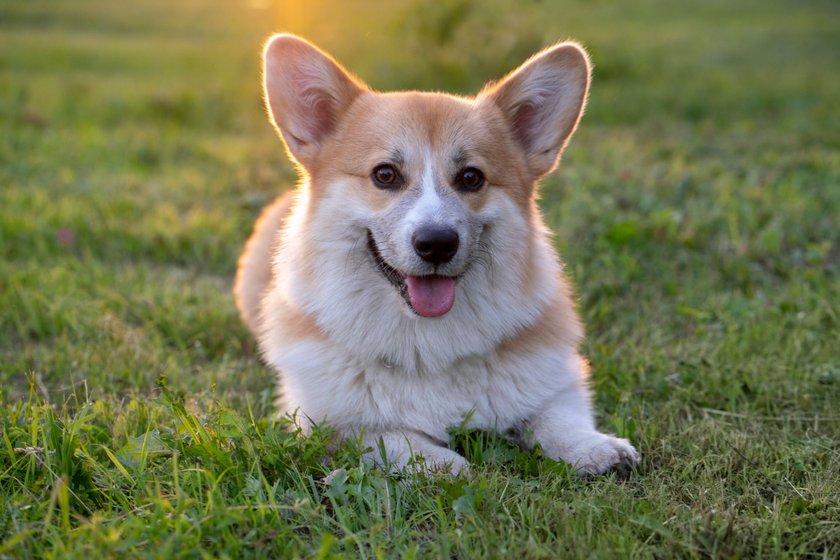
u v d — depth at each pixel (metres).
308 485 0.96
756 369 1.17
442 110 1.06
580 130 2.60
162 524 0.88
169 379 1.18
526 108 1.11
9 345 1.27
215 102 3.01
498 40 3.09
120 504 0.94
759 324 1.27
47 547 0.88
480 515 0.92
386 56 3.28
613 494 0.95
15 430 0.99
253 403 1.14
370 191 1.04
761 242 1.50
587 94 1.11
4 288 1.39
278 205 1.32
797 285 1.36
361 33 3.36
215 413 1.04
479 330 1.04
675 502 0.94
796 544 0.90
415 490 0.95
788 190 1.71
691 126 2.65
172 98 2.94
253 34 5.27
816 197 1.69
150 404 1.09
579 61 1.10
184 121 2.83
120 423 1.05
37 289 1.39
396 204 1.03
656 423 1.08
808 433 1.06
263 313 1.17
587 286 1.38
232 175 2.02
